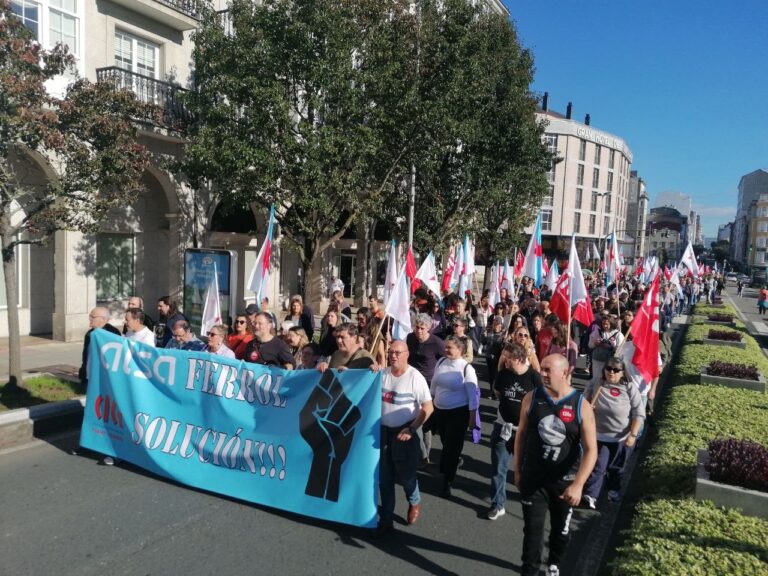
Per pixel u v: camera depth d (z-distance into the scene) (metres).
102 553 4.95
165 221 17.56
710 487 5.45
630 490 6.98
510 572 4.96
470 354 7.56
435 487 6.79
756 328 27.30
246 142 12.59
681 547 4.56
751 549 4.55
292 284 23.38
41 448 7.42
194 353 6.28
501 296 15.91
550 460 4.34
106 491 6.16
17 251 14.47
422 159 16.42
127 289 16.97
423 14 17.33
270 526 5.52
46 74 8.56
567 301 9.24
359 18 14.23
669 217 135.88
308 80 13.25
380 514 5.55
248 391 5.95
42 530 5.32
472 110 18.03
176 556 4.95
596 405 6.32
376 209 15.09
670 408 8.82
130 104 9.24
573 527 5.95
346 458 5.42
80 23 13.75
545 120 25.58
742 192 147.50
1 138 7.91
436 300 11.45
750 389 10.58
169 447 6.34
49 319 15.24
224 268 12.73
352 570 4.86
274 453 5.75
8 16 7.94
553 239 71.06
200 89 14.69
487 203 22.80
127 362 6.69
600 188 76.38
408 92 14.36
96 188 8.99
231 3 15.58
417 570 4.91
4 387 8.73
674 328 23.73
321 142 12.72
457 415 6.38
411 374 5.53
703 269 42.03
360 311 10.55
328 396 5.56
